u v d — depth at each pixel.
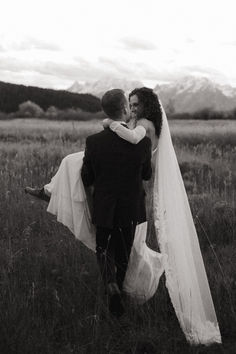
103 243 3.87
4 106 98.56
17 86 108.00
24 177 8.85
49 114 72.94
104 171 3.78
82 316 3.79
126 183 3.78
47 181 8.70
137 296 4.11
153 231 5.85
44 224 6.27
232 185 9.05
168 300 4.18
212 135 18.88
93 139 3.80
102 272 3.84
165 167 3.95
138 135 3.74
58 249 5.16
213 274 4.61
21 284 4.29
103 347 3.45
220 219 6.38
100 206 3.77
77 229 3.95
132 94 4.01
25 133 21.97
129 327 3.75
